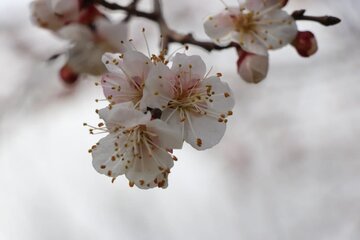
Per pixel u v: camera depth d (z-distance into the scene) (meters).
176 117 0.27
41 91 0.48
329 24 0.31
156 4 0.33
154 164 0.27
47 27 0.34
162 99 0.27
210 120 0.27
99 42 0.34
